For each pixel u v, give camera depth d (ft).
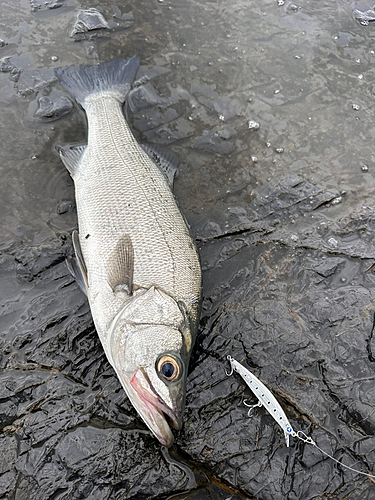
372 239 2.39
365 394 1.89
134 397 1.71
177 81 2.97
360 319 2.08
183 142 2.71
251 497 1.67
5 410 1.78
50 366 1.90
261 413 1.82
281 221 2.45
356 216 2.47
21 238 2.25
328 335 2.04
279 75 3.11
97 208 2.10
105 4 3.34
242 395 1.87
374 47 3.34
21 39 3.06
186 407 1.83
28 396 1.82
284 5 3.55
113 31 3.19
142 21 3.29
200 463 1.72
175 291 1.89
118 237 2.01
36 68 2.90
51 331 1.98
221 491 1.68
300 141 2.79
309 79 3.11
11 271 2.15
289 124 2.87
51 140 2.61
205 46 3.21
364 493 1.69
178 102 2.88
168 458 1.72
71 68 2.84
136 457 1.71
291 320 2.07
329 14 3.54
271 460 1.73
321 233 2.41
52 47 3.04
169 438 1.65
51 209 2.36
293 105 2.96
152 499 1.65
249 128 2.81
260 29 3.37
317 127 2.87
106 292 1.90
